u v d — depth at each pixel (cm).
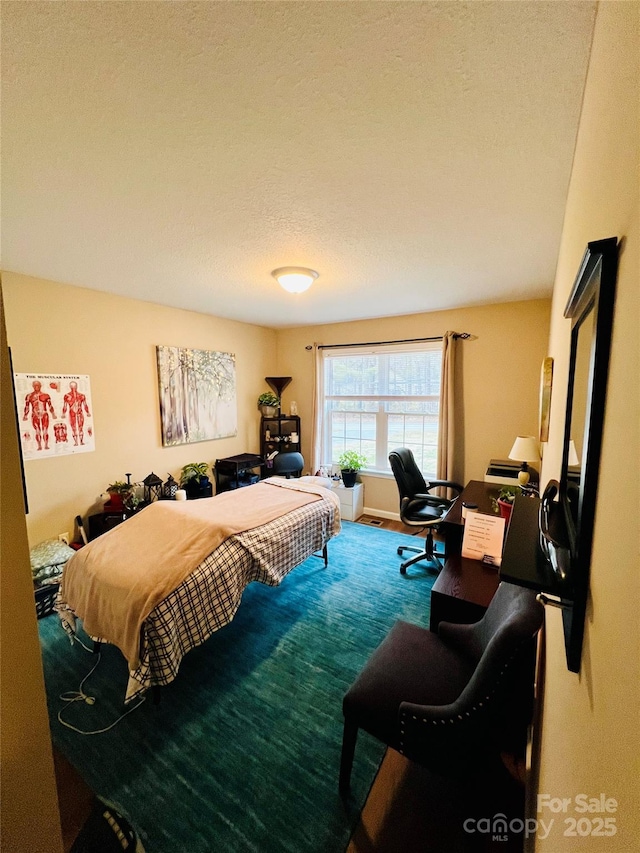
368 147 124
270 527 230
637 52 42
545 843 76
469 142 122
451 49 87
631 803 31
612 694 40
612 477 47
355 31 83
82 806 93
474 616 161
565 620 73
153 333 354
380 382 443
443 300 342
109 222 178
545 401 201
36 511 275
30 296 267
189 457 397
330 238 199
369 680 134
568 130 114
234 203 161
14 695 47
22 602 48
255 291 308
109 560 186
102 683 186
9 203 159
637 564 35
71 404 294
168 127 114
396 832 123
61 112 106
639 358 37
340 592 273
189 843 120
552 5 75
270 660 203
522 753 151
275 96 102
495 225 183
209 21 80
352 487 434
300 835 123
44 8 77
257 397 484
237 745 153
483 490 306
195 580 178
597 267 56
